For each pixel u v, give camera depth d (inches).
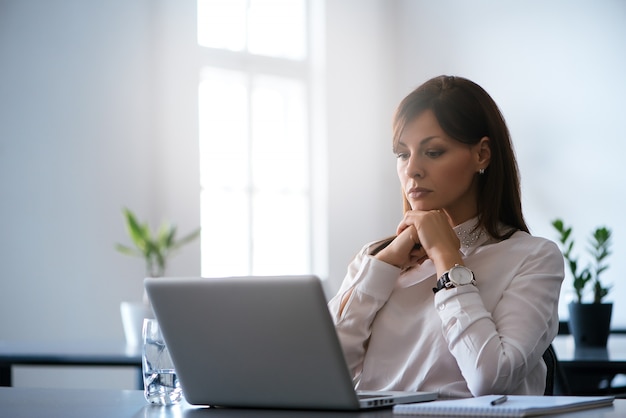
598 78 286.5
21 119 258.2
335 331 60.8
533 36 305.6
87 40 270.7
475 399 63.9
